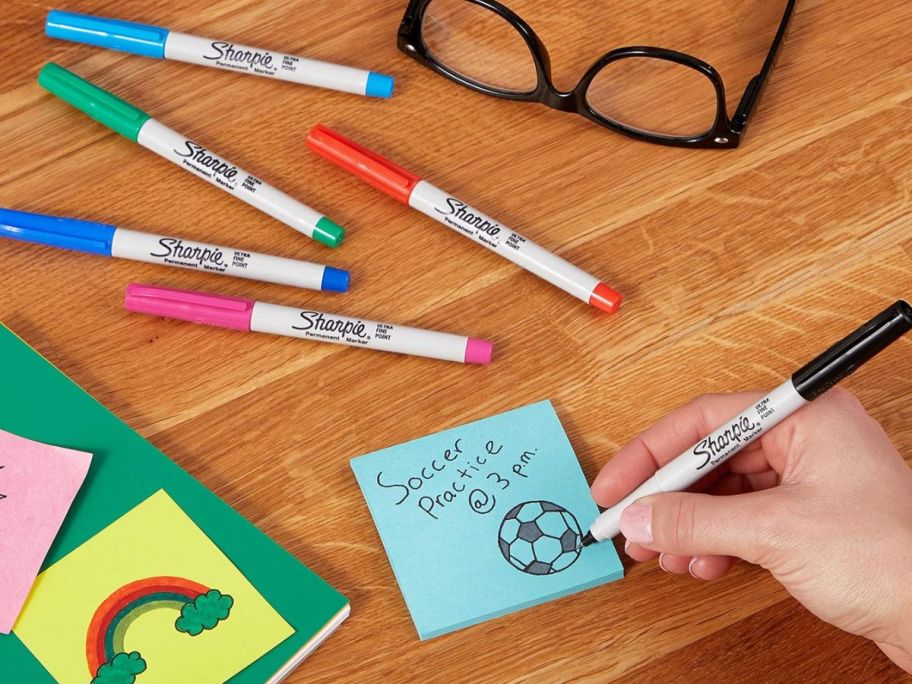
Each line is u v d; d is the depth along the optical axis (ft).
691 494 2.23
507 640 2.36
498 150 2.94
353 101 2.99
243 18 3.10
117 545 2.39
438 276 2.77
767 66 2.95
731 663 2.35
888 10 3.15
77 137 2.90
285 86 3.01
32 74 2.98
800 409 2.33
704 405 2.46
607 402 2.64
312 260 2.77
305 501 2.49
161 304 2.63
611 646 2.36
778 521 2.17
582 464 2.57
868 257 2.82
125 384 2.60
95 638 2.29
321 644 2.35
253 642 2.30
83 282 2.71
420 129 2.97
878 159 2.95
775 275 2.79
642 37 3.12
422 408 2.60
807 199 2.89
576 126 2.98
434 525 2.45
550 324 2.72
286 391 2.61
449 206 2.78
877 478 2.23
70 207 2.80
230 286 2.73
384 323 2.65
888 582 2.13
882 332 2.00
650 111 2.98
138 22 3.07
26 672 2.25
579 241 2.83
